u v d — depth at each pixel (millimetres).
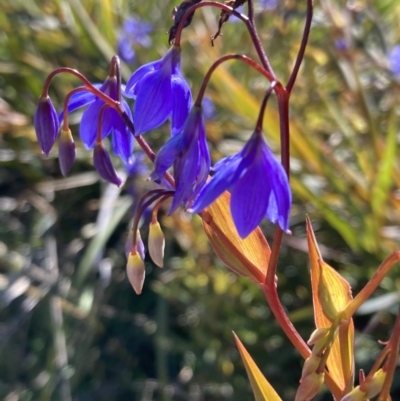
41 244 304
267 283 115
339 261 261
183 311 286
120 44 305
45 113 116
